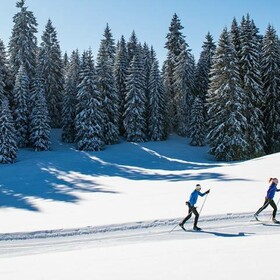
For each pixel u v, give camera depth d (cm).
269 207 1507
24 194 2500
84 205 1903
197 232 1233
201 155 4656
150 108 5431
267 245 912
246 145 4006
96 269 770
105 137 5069
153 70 5412
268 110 4503
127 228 1325
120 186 2583
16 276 756
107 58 5319
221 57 4166
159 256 861
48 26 6106
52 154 4428
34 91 4859
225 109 4059
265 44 4609
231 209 1508
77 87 4869
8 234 1315
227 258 779
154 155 4562
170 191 2153
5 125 4003
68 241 1220
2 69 5222
